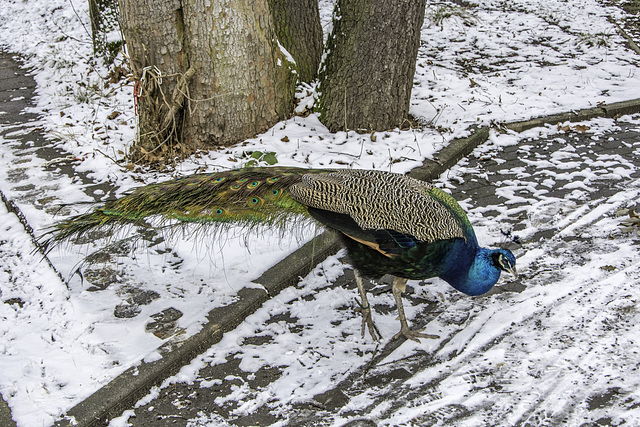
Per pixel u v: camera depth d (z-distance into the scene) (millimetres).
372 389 4176
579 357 4348
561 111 8609
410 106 8719
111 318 4711
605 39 11648
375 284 5406
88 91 9344
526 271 5422
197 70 7031
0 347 4418
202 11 6805
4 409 3838
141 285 5133
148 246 5680
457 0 14477
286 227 5043
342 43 7582
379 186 4258
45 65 10609
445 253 4160
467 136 7777
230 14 6867
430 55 11281
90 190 6516
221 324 4645
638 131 8242
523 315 4848
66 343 4461
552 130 8289
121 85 9547
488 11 13750
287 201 4492
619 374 4164
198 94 7148
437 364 4398
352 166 6828
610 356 4340
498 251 4297
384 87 7617
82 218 4582
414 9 7301
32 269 5434
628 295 4984
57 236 4555
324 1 13555
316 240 5699
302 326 4852
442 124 8164
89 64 10469
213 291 5039
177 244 5695
